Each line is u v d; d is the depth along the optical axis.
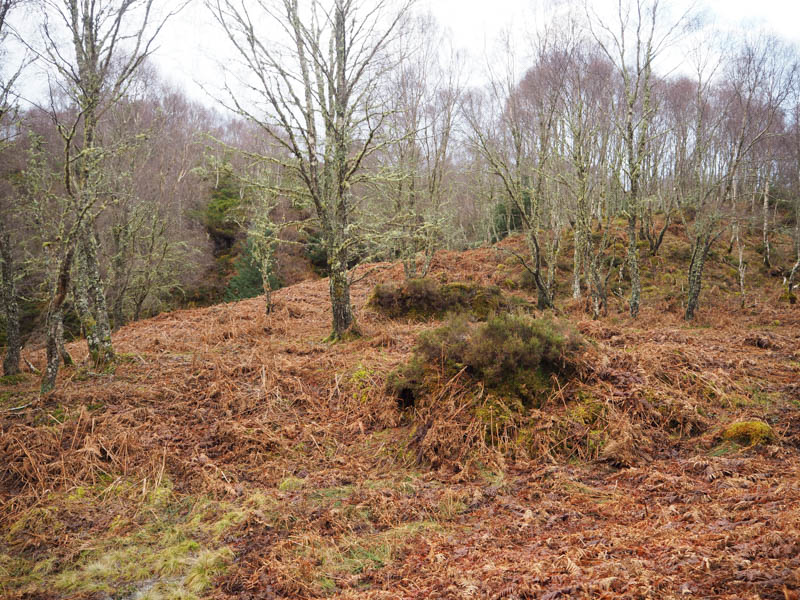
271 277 26.41
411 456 6.58
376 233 11.33
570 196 21.67
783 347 9.83
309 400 8.12
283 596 3.92
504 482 5.68
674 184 24.72
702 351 9.07
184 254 23.14
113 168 14.53
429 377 7.50
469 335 7.95
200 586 4.13
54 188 14.09
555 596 3.09
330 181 11.53
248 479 6.18
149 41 8.55
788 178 31.39
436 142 17.39
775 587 2.58
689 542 3.49
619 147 19.09
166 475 6.20
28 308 19.59
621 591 2.96
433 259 24.08
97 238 15.56
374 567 4.26
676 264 22.72
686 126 23.66
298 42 10.38
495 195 25.80
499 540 4.40
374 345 10.61
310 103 11.28
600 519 4.61
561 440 6.37
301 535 4.83
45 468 6.12
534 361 7.27
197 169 9.99
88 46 8.48
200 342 11.93
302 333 12.98
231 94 9.36
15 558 4.72
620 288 19.97
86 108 8.23
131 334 14.19
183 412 7.73
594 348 8.06
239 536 4.91
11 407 7.52
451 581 3.66
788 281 19.53
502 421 6.66
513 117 17.19
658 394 6.96
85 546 4.86
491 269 22.94
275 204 15.96
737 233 23.77
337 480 6.04
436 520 5.05
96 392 7.93
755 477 4.93
